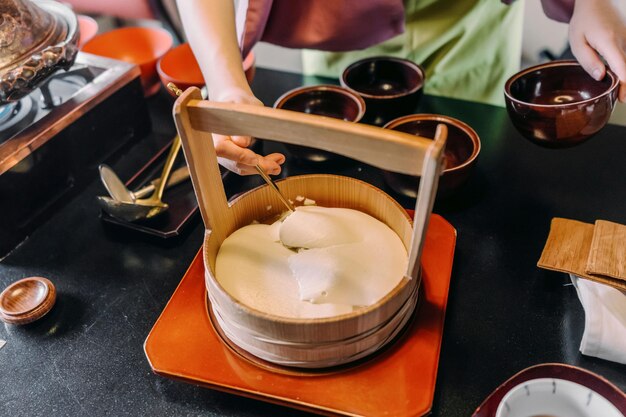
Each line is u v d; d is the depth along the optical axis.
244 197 0.73
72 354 0.74
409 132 0.93
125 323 0.78
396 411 0.61
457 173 0.83
